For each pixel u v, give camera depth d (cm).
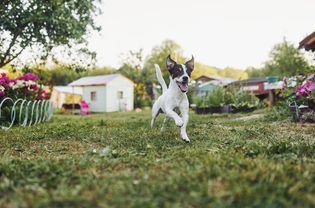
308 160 349
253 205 213
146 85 4056
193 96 2169
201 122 981
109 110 3262
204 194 232
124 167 336
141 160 359
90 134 671
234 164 309
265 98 2598
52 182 275
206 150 421
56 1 1360
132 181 269
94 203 220
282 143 425
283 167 292
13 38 1439
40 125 995
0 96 984
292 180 257
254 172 271
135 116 1744
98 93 3294
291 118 932
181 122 525
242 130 692
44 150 483
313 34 1148
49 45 1559
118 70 4394
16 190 252
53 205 219
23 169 324
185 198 226
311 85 892
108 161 355
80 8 1566
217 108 1709
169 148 454
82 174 304
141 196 234
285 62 4106
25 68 1688
